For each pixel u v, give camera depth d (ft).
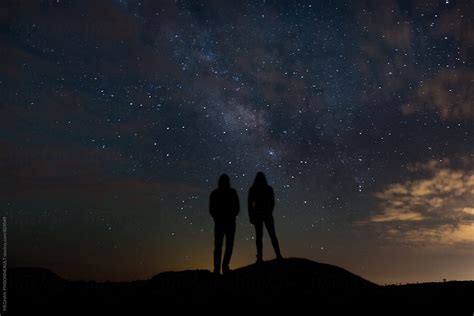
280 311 22.48
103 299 26.53
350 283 27.35
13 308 25.85
